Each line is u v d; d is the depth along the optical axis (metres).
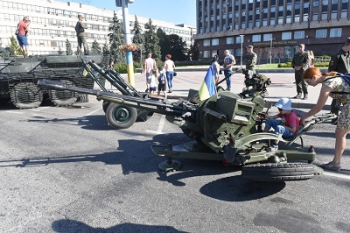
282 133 4.03
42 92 10.18
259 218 3.17
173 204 3.49
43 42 85.31
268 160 3.89
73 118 8.43
